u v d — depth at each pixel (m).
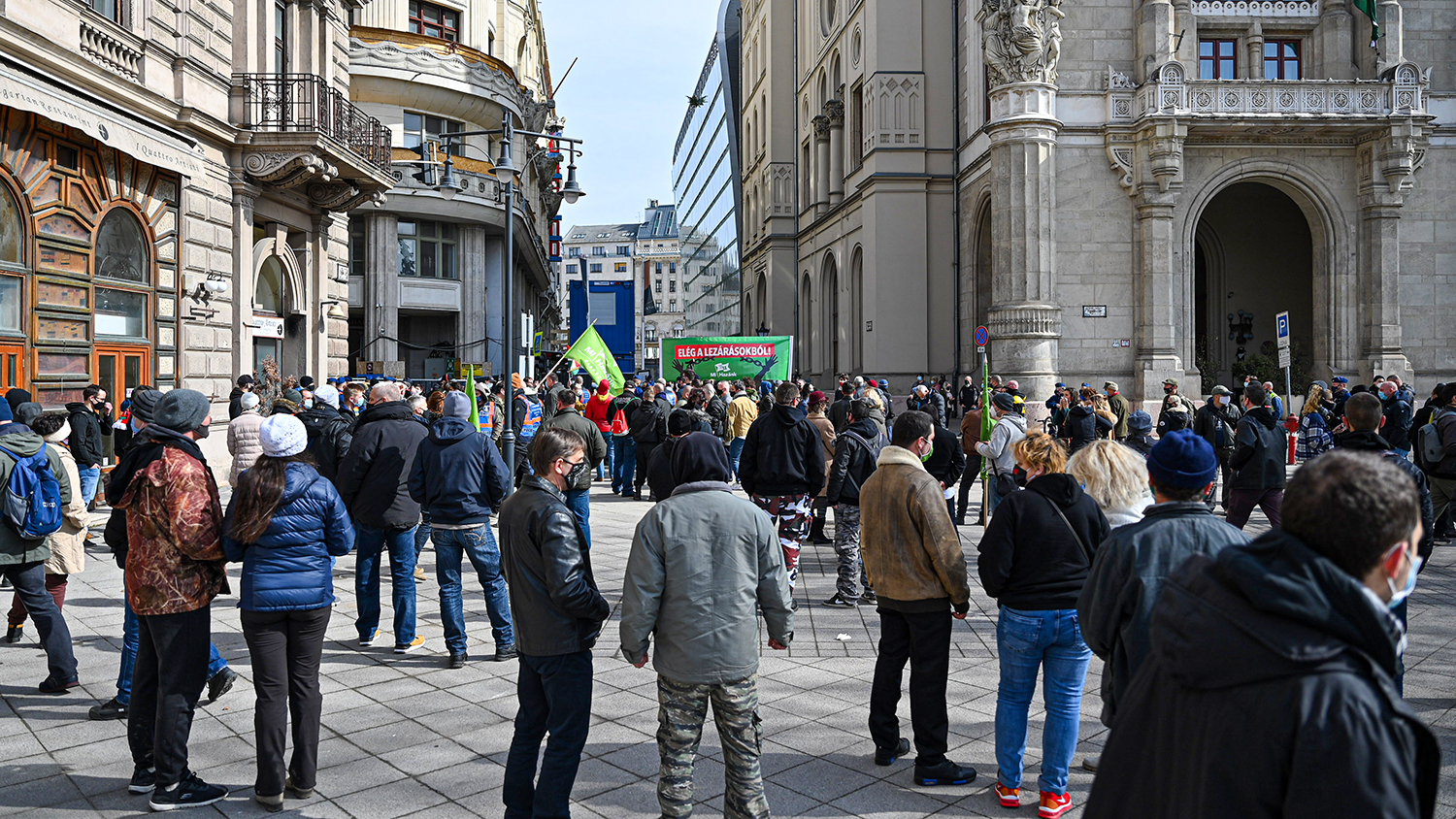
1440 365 25.78
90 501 11.54
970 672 6.66
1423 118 24.88
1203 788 1.76
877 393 15.55
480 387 18.30
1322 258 26.06
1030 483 4.50
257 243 18.00
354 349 36.00
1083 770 4.95
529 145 43.31
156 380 14.93
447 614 6.88
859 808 4.51
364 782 4.86
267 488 4.53
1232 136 25.33
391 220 33.94
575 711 4.23
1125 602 3.35
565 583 4.08
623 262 188.00
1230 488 9.90
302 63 19.14
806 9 49.03
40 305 12.54
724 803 4.27
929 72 34.94
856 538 8.77
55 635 6.18
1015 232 25.52
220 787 4.67
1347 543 1.72
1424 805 1.68
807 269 48.75
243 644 7.36
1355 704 1.62
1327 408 17.55
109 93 13.31
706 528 3.98
